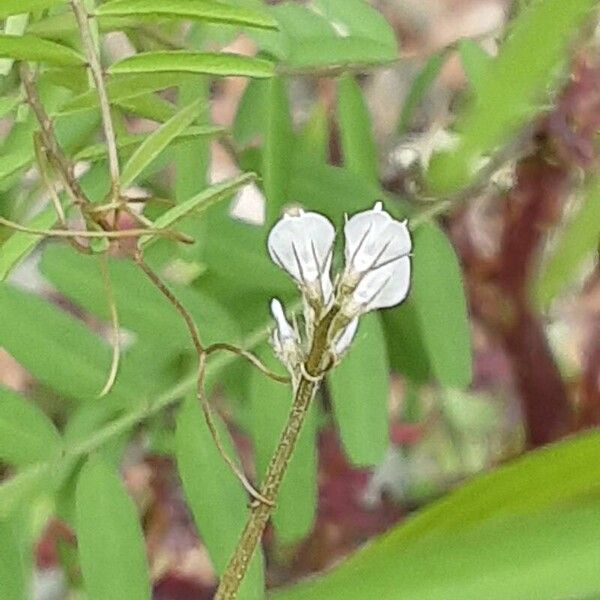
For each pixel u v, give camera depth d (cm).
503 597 7
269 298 10
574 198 11
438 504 7
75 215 9
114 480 9
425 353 10
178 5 8
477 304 12
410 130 12
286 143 10
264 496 7
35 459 9
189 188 10
